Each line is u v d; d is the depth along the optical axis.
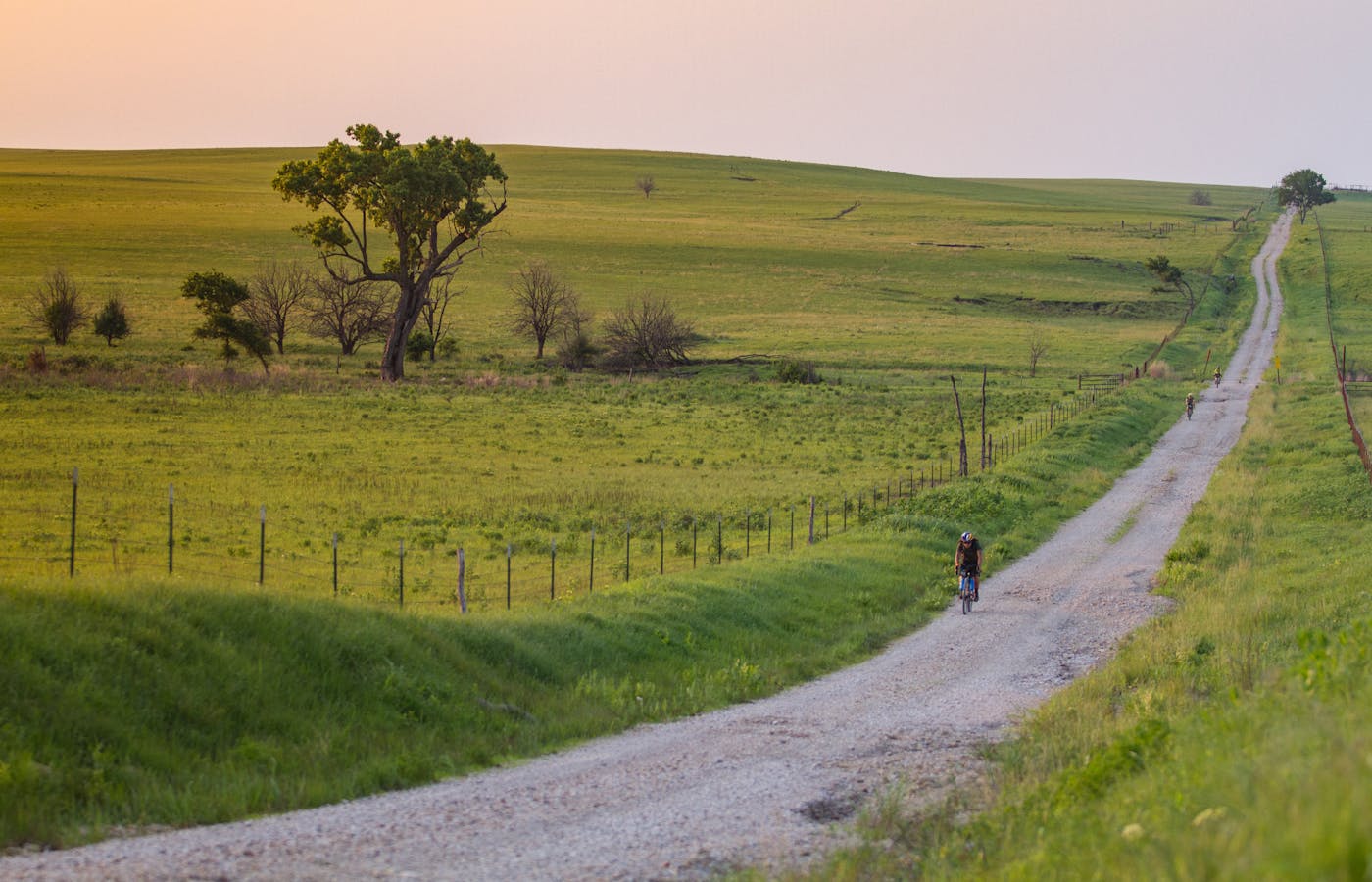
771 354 137.38
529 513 51.53
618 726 21.88
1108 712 20.67
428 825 15.12
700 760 19.27
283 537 43.78
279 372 103.12
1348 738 9.09
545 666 24.31
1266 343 146.75
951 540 46.41
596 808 16.23
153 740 16.94
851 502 55.94
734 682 25.75
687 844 14.59
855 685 26.42
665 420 88.69
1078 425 82.56
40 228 199.75
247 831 14.52
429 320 134.38
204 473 57.62
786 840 14.74
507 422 83.56
